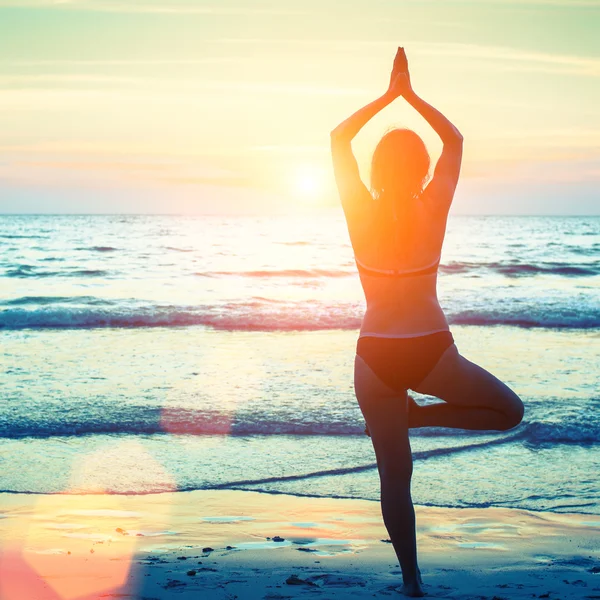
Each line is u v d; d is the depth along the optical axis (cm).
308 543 433
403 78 305
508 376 971
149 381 931
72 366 1041
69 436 686
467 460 612
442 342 285
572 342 1322
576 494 531
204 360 1101
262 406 793
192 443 665
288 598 334
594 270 3169
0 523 467
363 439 678
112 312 1619
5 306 1841
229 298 2080
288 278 2764
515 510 498
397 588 346
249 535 448
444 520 477
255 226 8062
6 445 656
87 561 397
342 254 4019
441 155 304
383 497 310
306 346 1261
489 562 400
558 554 416
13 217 12700
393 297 290
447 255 4059
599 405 788
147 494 532
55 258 3584
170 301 1980
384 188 294
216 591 347
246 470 589
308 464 605
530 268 3219
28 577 371
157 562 396
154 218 11762
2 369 1012
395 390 293
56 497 523
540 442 662
